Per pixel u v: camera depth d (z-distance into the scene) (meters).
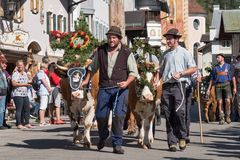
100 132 13.63
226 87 24.11
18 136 17.47
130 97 14.27
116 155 12.98
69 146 14.66
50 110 23.98
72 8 42.38
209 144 15.84
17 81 21.48
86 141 14.26
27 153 13.30
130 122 17.23
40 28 37.31
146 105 14.31
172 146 14.03
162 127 21.36
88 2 47.34
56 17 40.06
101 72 13.41
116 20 21.78
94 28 49.53
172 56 14.20
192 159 12.70
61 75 14.84
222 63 24.31
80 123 15.86
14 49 33.88
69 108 14.80
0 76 21.27
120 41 13.40
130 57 13.34
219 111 23.94
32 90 26.61
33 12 36.44
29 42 36.06
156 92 14.45
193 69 14.10
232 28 37.50
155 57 14.84
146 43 14.85
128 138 16.58
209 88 24.50
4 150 13.91
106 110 13.40
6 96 21.45
